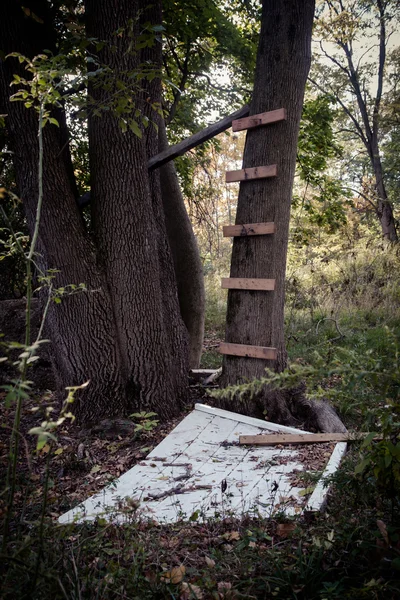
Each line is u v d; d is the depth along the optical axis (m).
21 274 8.16
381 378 2.24
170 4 8.06
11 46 4.57
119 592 2.23
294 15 5.15
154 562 2.57
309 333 7.91
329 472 3.67
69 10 5.21
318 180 10.27
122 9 4.76
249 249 5.34
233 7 10.23
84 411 5.14
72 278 4.99
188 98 10.48
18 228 7.30
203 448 4.52
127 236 5.14
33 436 4.83
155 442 4.76
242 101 10.31
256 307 5.29
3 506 2.70
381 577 2.08
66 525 2.45
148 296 5.25
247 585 2.33
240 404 5.30
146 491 3.75
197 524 3.10
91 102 4.16
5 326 6.67
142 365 5.23
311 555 2.39
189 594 2.28
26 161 4.79
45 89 3.30
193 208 13.31
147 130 5.91
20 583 1.98
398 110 17.62
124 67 4.82
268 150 5.24
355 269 10.40
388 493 2.41
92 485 3.96
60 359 5.24
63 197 4.94
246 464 4.16
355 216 18.75
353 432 3.91
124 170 5.05
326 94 10.30
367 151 19.98
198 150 10.79
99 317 5.12
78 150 8.11
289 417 5.14
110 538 2.91
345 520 2.68
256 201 5.29
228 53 9.77
